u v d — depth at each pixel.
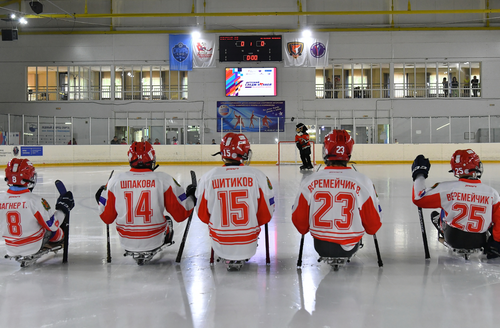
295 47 22.67
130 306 2.28
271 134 22.41
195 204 3.10
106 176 12.43
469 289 2.52
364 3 22.75
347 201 2.66
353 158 19.91
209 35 22.78
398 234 4.18
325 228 2.71
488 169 14.37
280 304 2.29
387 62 22.83
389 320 2.07
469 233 3.01
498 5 22.44
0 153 17.52
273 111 22.75
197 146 20.45
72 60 23.28
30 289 2.56
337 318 2.10
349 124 22.31
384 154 19.86
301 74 22.75
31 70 23.38
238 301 2.34
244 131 22.55
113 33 23.17
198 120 22.70
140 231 2.97
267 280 2.71
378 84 23.03
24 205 2.88
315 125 22.20
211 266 3.06
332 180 2.70
